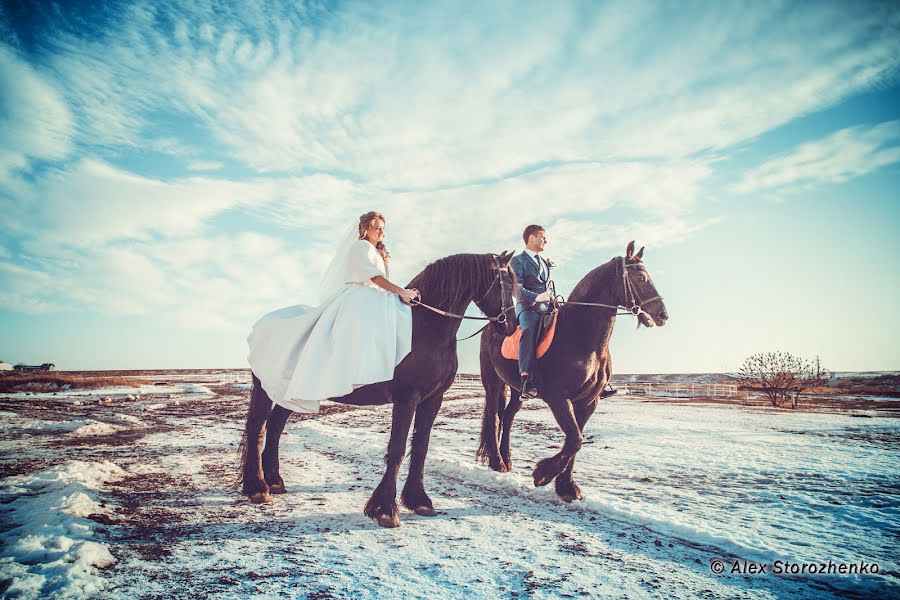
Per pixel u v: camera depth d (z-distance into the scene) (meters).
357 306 4.25
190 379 49.41
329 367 4.13
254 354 4.67
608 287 5.10
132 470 6.39
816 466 6.71
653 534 3.88
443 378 4.33
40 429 11.01
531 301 5.38
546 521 4.20
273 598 2.60
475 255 4.47
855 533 3.84
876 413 15.30
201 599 2.57
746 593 2.77
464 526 4.02
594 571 3.06
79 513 4.00
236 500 4.83
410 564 3.14
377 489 4.11
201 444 9.06
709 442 9.02
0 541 3.39
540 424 12.40
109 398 21.98
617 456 7.60
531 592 2.73
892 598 2.74
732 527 3.97
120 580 2.80
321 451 8.27
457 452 8.07
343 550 3.39
